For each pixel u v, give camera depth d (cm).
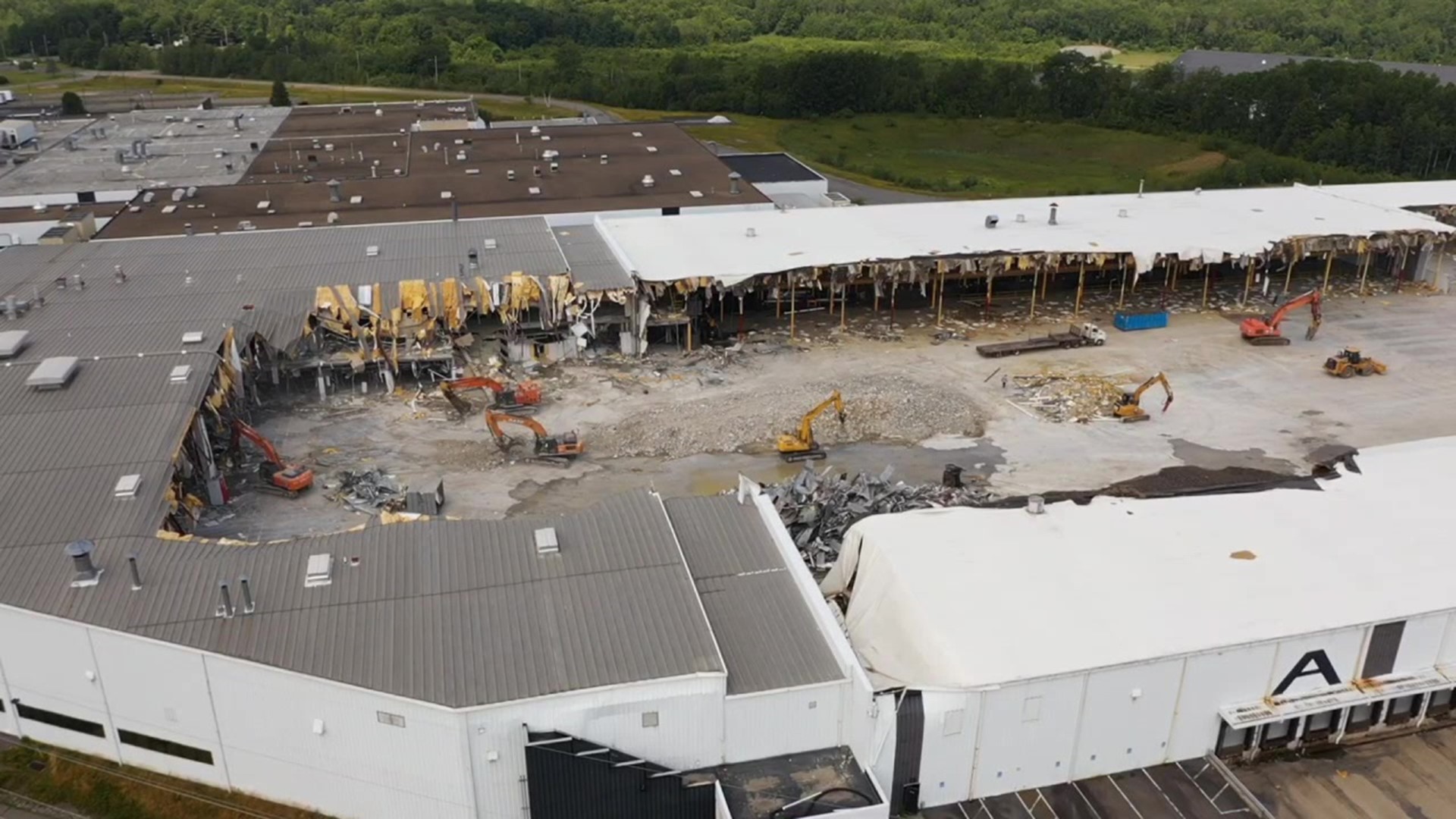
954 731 3102
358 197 8350
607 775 2955
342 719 2981
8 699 3356
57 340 5200
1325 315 7281
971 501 4678
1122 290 7300
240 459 5056
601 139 10512
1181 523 3959
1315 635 3328
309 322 5825
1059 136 14125
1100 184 12256
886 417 5562
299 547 3525
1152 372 6309
